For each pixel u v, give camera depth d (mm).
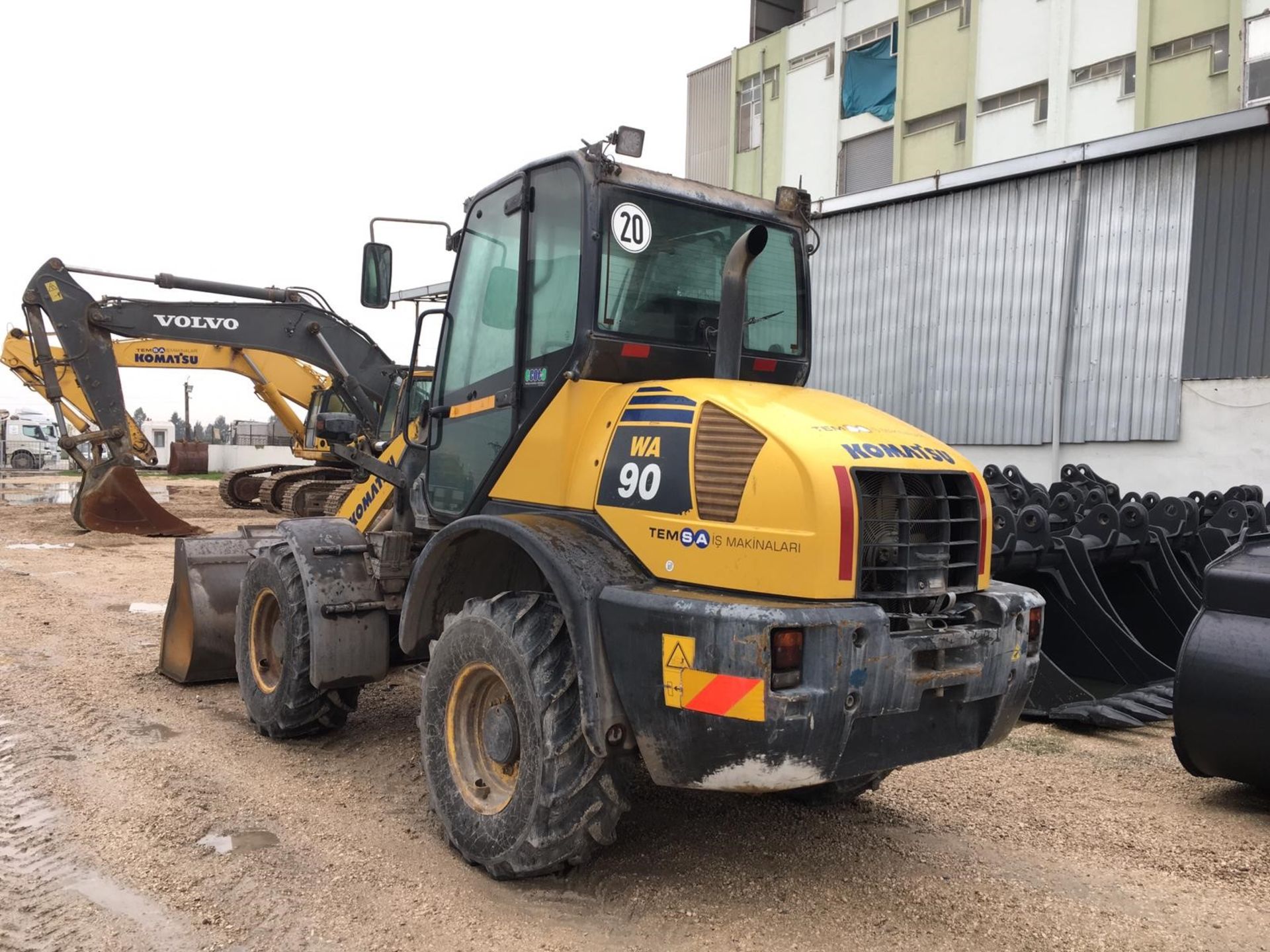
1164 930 3230
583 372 3721
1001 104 22625
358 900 3334
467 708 3801
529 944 3059
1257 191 10141
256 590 5230
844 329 13586
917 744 3240
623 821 4086
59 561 11984
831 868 3670
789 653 2846
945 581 3330
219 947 3018
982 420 12234
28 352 15938
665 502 3309
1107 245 11188
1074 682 5840
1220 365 10398
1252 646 4316
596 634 3234
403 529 5059
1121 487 11094
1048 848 3916
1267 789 4320
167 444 55625
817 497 2936
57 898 3328
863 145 25844
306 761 4809
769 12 30078
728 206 4160
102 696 5906
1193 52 19219
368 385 13102
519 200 4090
